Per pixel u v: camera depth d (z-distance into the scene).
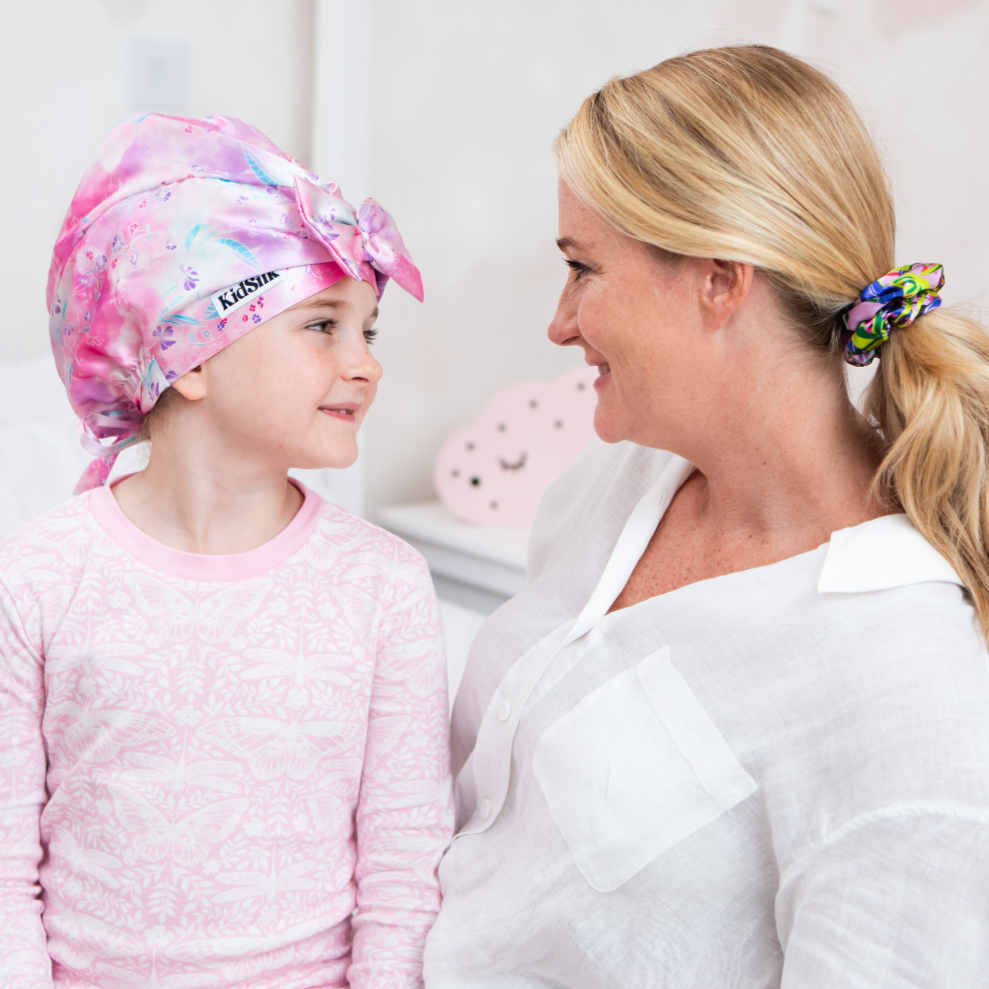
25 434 1.53
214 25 1.91
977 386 0.75
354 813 0.94
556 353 2.53
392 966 0.87
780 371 0.77
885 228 0.78
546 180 2.39
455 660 1.50
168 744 0.83
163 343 0.81
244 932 0.85
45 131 1.78
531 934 0.80
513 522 2.21
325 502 0.94
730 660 0.76
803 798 0.70
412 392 2.30
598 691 0.80
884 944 0.62
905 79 1.98
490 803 0.91
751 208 0.73
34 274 1.81
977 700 0.65
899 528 0.76
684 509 0.90
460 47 2.17
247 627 0.85
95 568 0.84
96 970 0.84
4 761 0.84
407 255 0.89
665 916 0.76
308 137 2.08
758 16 2.12
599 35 2.30
